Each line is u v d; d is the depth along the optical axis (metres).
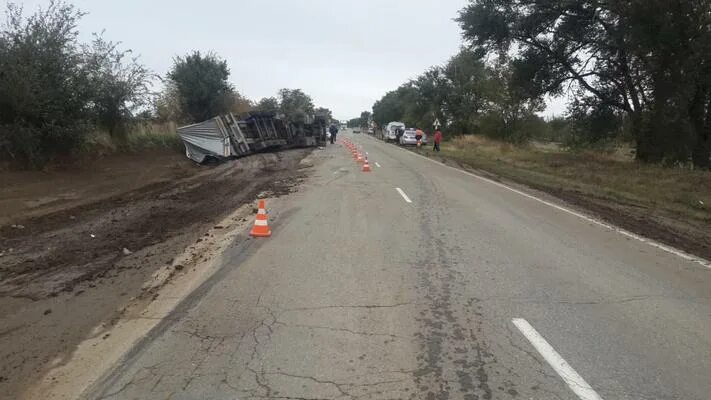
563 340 5.05
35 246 9.08
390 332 5.22
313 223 10.89
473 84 61.81
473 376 4.34
